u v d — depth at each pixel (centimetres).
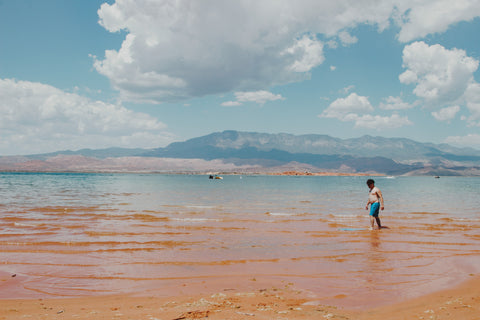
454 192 5425
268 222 1811
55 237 1370
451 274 885
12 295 716
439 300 677
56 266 952
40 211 2227
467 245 1257
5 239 1324
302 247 1212
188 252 1128
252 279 837
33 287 773
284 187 7288
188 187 6838
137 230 1544
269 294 711
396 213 2275
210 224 1736
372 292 734
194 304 628
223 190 5669
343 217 2034
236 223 1770
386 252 1139
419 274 884
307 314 580
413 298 692
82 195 3897
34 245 1222
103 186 6681
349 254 1108
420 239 1370
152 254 1099
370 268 941
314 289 754
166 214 2130
